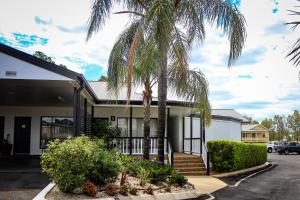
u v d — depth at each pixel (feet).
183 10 44.47
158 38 33.53
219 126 92.38
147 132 47.60
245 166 71.20
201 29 45.62
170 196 35.81
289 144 151.02
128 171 41.24
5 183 36.11
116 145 64.39
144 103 47.85
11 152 71.10
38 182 36.73
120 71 45.65
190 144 70.69
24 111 72.43
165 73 43.14
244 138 236.84
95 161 33.73
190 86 47.11
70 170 31.45
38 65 41.68
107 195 31.76
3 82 44.42
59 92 53.26
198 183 49.19
